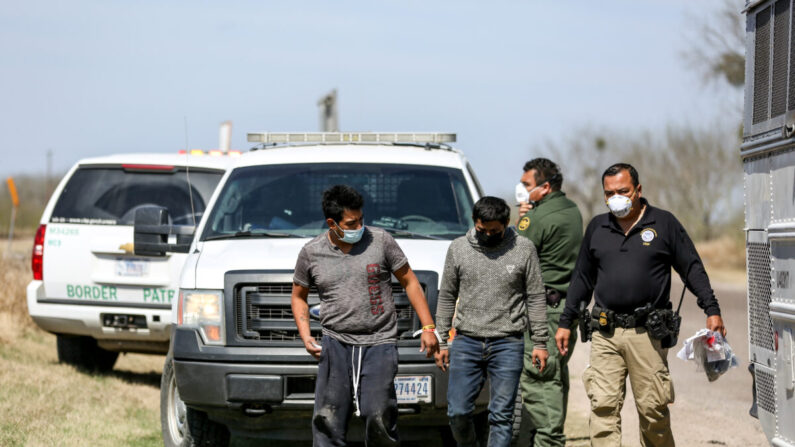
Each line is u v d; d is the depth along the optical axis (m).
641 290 11.46
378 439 11.13
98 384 19.30
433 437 13.30
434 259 13.12
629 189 11.42
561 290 13.32
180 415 14.19
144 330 18.92
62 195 19.69
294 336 12.61
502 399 11.66
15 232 72.19
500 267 11.67
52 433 14.84
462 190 15.30
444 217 14.81
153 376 21.80
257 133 16.58
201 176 19.52
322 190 15.11
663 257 11.49
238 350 12.59
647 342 11.47
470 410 11.84
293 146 16.52
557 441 13.39
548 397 13.38
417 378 12.44
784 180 9.95
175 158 19.81
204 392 12.66
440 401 12.49
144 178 19.56
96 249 19.02
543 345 11.80
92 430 15.34
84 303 19.09
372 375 11.09
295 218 14.68
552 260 13.31
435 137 16.59
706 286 11.33
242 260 13.05
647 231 11.47
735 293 46.09
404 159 15.69
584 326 11.85
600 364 11.72
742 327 30.98
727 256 68.19
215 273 12.98
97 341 20.30
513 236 11.81
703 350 11.11
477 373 11.84
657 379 11.50
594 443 11.80
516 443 13.46
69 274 19.19
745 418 17.12
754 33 10.90
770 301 10.42
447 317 11.97
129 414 17.03
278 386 12.42
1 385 17.58
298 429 12.92
